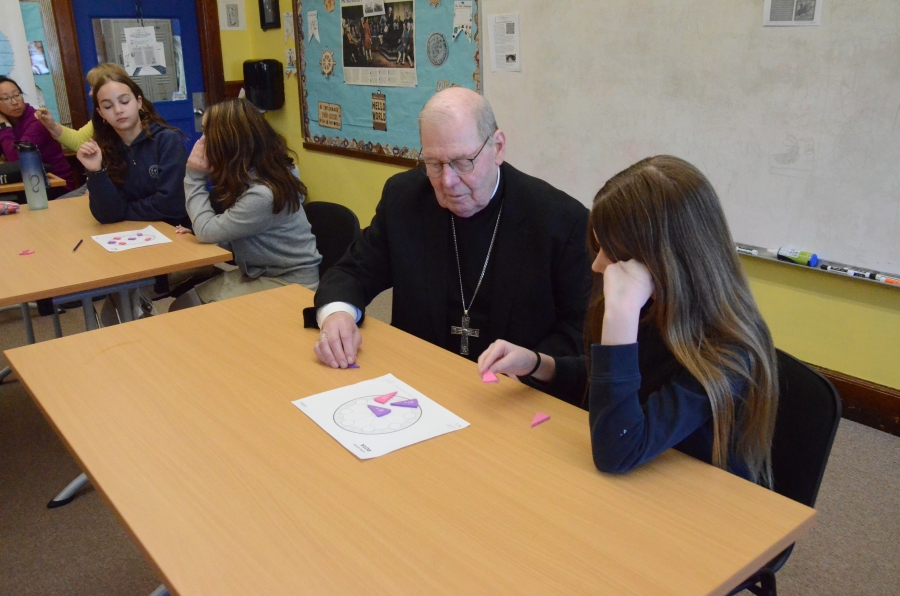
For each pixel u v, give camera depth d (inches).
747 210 102.1
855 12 85.6
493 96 136.5
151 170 110.6
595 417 39.6
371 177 179.5
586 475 39.8
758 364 40.0
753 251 101.7
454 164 58.5
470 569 32.3
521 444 43.2
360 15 166.2
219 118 88.4
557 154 126.3
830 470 88.0
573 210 63.1
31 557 76.6
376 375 52.9
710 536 34.7
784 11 91.4
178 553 33.5
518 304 64.1
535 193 63.6
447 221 66.7
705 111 102.7
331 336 55.9
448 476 39.7
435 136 57.9
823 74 90.0
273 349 57.9
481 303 67.2
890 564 72.0
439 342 68.3
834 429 42.1
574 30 117.1
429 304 67.4
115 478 39.8
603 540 34.3
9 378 117.7
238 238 92.0
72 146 155.7
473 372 53.6
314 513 36.4
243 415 46.8
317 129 193.3
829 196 93.2
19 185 127.2
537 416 46.1
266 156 90.6
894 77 84.1
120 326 63.1
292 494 38.0
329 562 32.8
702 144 104.3
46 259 86.6
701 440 43.0
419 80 154.9
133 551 77.7
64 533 80.7
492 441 43.5
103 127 110.0
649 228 39.2
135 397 49.6
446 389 50.6
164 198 107.3
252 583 31.5
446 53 145.5
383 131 170.2
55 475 91.8
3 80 159.6
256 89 200.5
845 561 72.5
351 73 174.6
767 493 38.2
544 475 39.9
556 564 32.6
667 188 39.2
